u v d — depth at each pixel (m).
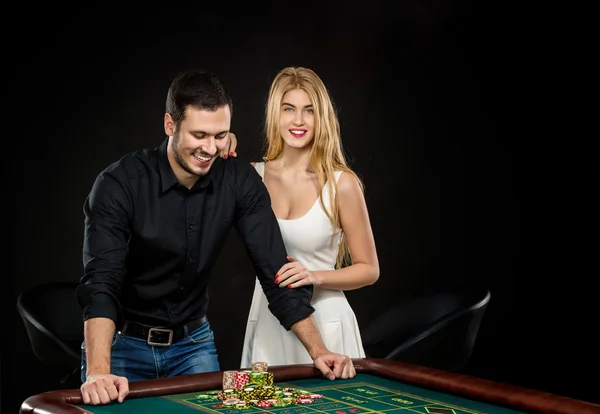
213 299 5.48
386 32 5.67
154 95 5.27
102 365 2.12
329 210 3.01
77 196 5.15
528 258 5.84
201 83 2.34
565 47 5.79
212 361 2.72
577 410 1.76
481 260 5.80
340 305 3.02
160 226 2.51
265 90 5.47
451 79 5.77
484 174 5.80
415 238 5.73
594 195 5.78
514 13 5.79
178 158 2.41
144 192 2.49
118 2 5.20
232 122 5.41
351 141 5.63
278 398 1.92
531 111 5.83
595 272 5.78
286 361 2.99
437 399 1.96
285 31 5.51
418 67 5.72
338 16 5.60
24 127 5.05
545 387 5.80
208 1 5.36
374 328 4.29
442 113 5.76
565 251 5.81
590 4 5.73
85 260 2.38
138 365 2.62
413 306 4.21
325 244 3.05
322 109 2.98
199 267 2.61
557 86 5.81
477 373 5.83
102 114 5.19
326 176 3.02
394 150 5.70
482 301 3.91
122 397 1.92
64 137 5.13
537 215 5.84
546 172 5.83
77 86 5.14
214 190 2.61
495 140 5.82
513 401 1.87
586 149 5.79
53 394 1.89
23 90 5.05
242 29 5.44
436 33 5.74
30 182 5.07
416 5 5.70
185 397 1.96
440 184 5.77
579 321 5.80
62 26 5.11
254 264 2.67
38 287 4.02
